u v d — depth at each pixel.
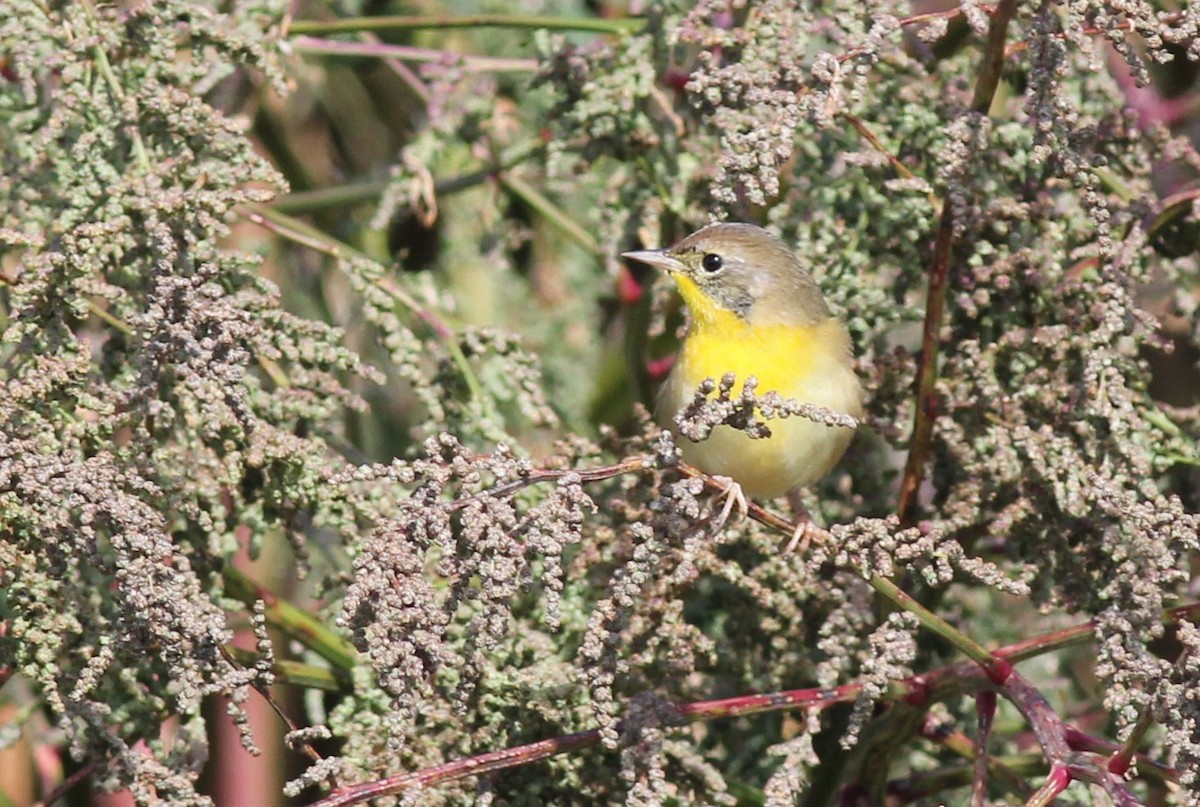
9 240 6.52
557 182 10.55
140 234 6.86
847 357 8.52
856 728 6.38
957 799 8.55
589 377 11.74
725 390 5.77
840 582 7.66
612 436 7.94
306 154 11.89
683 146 8.56
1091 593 7.44
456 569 5.61
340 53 9.64
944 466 8.08
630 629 7.14
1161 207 7.97
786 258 8.68
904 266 8.13
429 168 9.74
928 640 8.75
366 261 8.20
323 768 5.94
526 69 9.45
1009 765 8.24
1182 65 11.52
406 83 11.73
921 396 7.54
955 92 8.17
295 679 8.05
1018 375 7.78
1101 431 7.36
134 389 6.24
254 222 8.39
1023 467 7.46
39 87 8.16
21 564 6.09
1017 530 7.75
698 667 7.95
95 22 7.38
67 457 5.89
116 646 6.33
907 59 8.27
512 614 7.55
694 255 8.80
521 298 11.76
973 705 8.73
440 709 6.95
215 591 7.34
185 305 5.92
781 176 8.99
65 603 6.37
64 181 7.07
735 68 6.91
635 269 10.66
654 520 5.89
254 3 8.66
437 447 5.66
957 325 8.16
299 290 11.20
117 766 6.59
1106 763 6.34
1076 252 7.62
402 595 5.42
